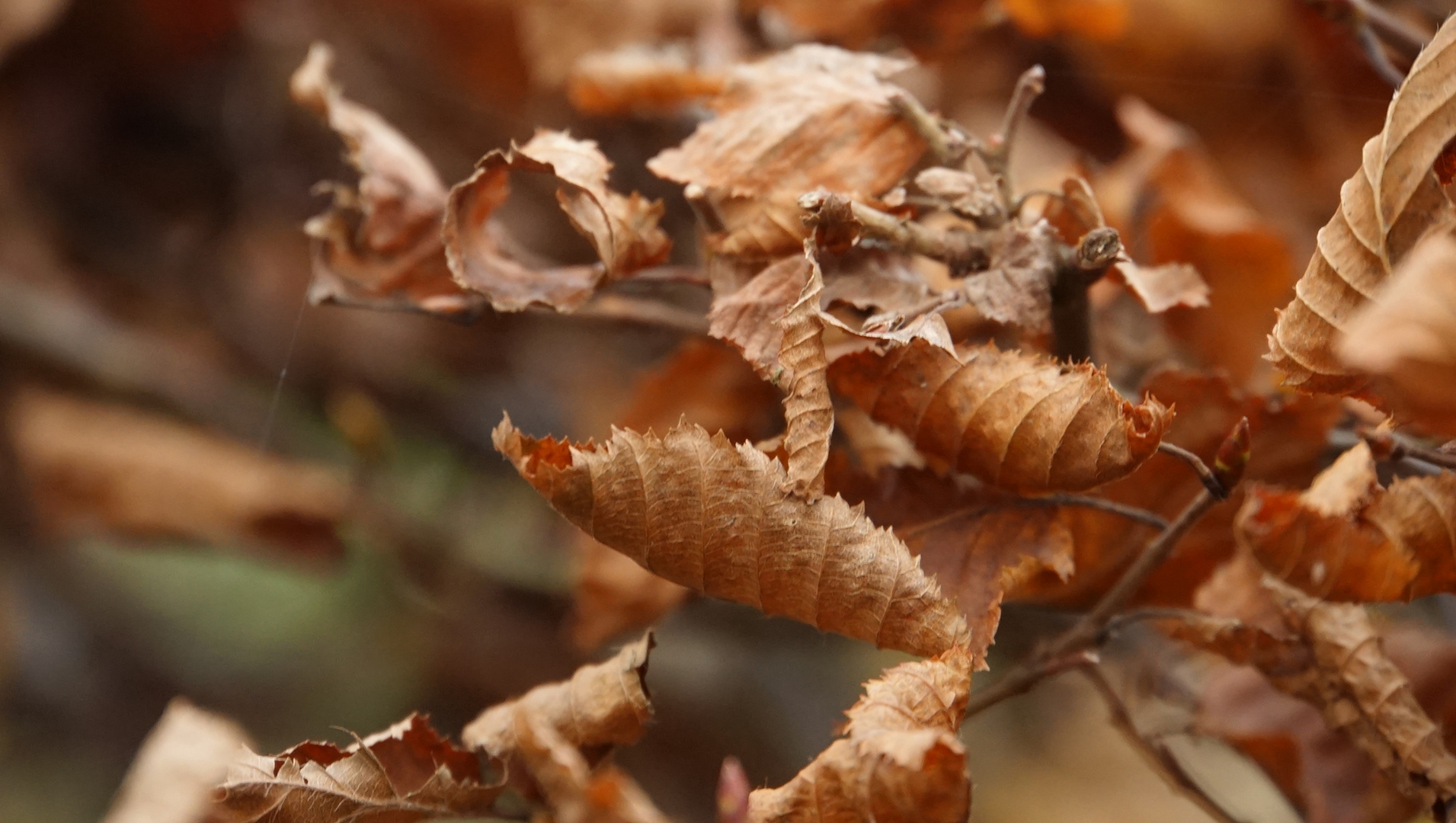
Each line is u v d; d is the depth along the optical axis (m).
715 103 0.62
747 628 0.89
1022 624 0.67
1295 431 0.62
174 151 1.11
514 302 0.61
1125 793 1.42
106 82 1.06
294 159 1.12
